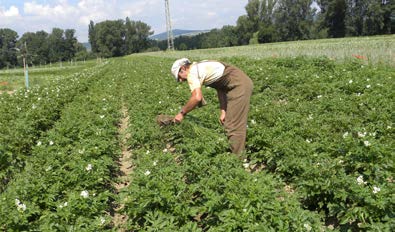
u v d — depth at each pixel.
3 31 149.25
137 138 9.31
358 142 6.15
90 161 7.17
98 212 5.78
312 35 105.31
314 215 5.00
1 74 65.88
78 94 17.67
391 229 4.58
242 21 120.69
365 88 10.95
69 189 6.30
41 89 19.42
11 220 4.97
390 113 8.54
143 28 161.50
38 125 11.22
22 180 6.14
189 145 7.52
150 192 5.60
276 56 23.30
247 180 5.61
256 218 4.99
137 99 14.46
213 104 11.87
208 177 6.13
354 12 93.81
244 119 7.18
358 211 4.98
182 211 5.51
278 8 113.19
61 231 5.04
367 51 19.53
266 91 13.29
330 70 15.36
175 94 14.12
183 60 6.84
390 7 85.12
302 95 12.08
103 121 10.57
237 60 22.70
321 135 7.65
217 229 4.89
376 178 5.43
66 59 164.00
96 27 157.75
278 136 7.72
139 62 42.97
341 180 5.37
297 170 6.45
